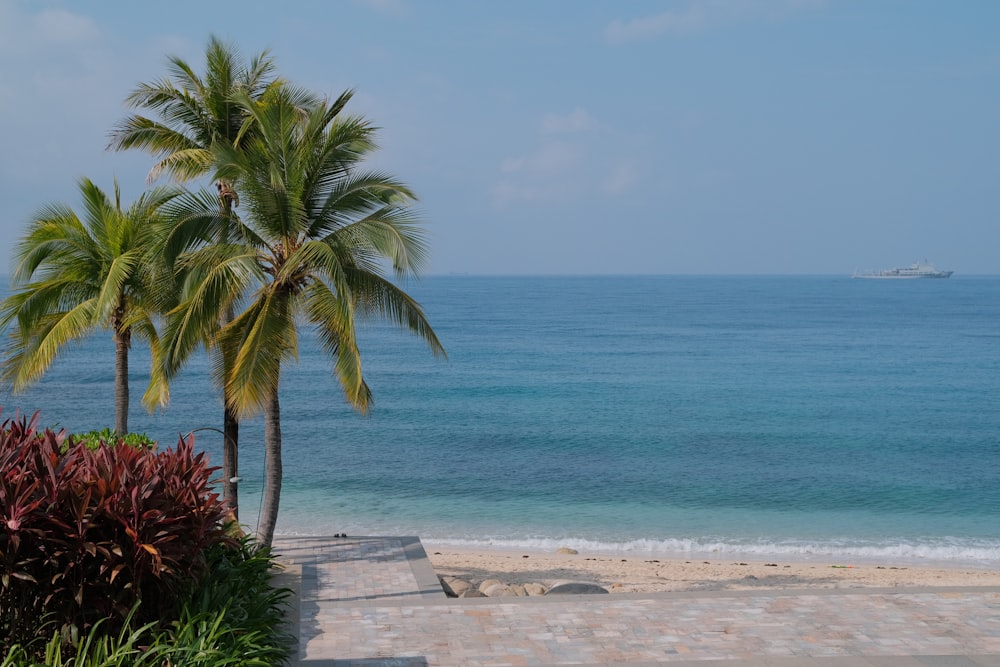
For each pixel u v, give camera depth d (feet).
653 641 30.99
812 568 70.79
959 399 199.72
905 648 29.94
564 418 169.58
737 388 217.97
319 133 50.93
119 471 22.40
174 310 49.24
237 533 37.52
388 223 48.60
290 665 28.35
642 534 88.12
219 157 49.11
